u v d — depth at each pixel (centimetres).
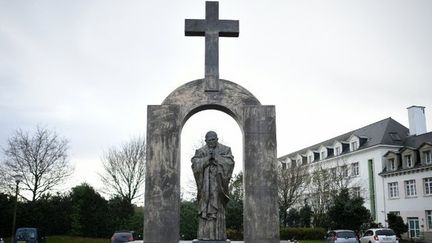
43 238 3419
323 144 6381
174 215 1214
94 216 4784
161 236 1200
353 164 5559
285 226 4756
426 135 4834
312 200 5319
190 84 1309
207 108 1346
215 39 1356
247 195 1234
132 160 5291
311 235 4344
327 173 5150
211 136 1327
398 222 4238
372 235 3316
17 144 4231
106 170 5291
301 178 4969
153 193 1227
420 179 4509
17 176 3222
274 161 1260
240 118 1291
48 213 4419
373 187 5175
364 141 5522
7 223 4134
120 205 4997
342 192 4175
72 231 4681
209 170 1299
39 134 4316
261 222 1217
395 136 5228
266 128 1283
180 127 1277
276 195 1237
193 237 3161
